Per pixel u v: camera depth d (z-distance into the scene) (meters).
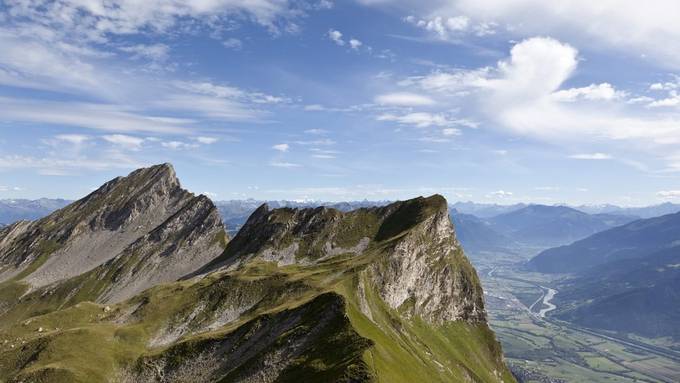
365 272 170.25
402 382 91.69
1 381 132.50
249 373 106.69
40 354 140.25
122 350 144.75
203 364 125.06
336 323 109.69
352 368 86.56
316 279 167.50
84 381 127.75
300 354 105.12
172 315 164.88
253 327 127.19
